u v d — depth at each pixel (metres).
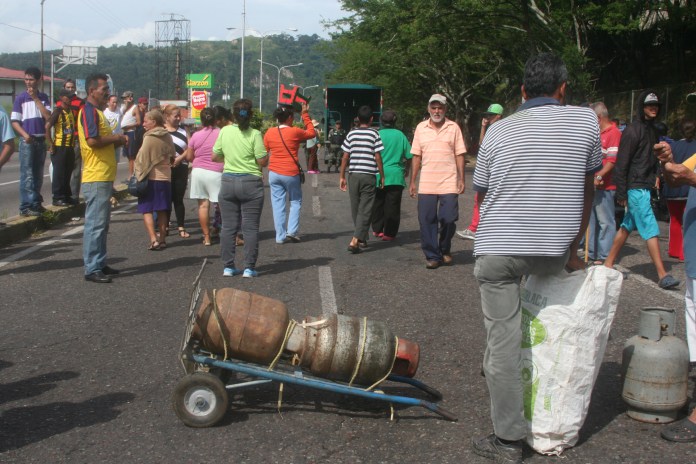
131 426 4.26
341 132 26.12
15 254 9.43
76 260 9.03
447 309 6.76
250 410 4.49
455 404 4.59
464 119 42.06
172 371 5.16
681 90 19.75
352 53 39.00
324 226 12.25
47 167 23.98
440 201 8.79
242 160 7.93
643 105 7.32
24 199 11.55
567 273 3.91
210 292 4.35
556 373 3.86
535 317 3.91
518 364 3.78
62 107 12.49
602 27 24.12
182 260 9.07
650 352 4.18
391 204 10.63
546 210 3.74
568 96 22.00
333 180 22.06
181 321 6.38
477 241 3.90
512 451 3.80
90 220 7.80
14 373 5.12
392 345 4.34
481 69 38.88
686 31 26.59
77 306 6.87
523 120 3.82
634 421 4.30
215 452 3.93
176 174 10.72
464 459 3.85
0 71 63.94
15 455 3.89
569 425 3.87
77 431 4.19
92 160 7.74
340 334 4.29
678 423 4.09
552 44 25.20
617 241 7.67
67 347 5.68
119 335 5.98
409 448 3.98
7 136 7.65
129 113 14.88
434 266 8.60
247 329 4.24
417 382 4.61
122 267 8.64
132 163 15.21
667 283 7.40
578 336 3.84
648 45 28.50
